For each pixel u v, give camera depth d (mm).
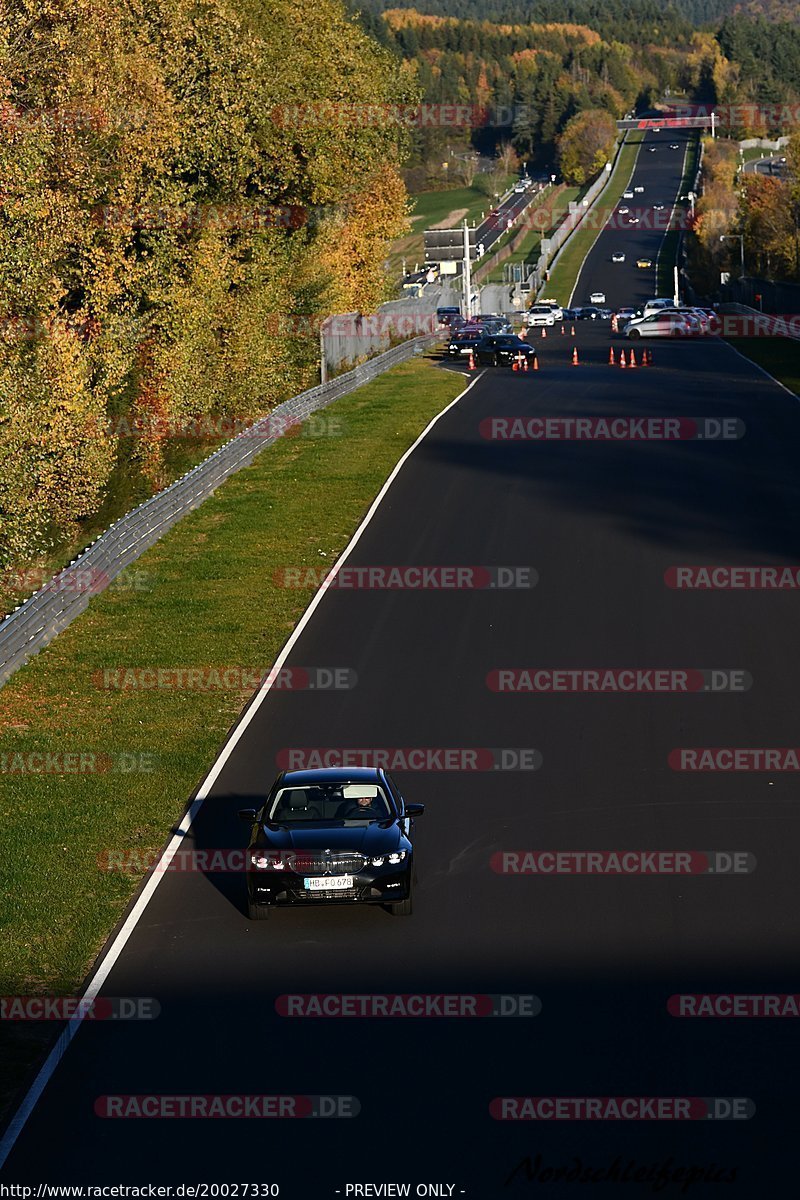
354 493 157875
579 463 165750
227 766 82000
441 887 63625
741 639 100625
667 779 75812
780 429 181250
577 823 70500
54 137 139750
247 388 196500
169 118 161875
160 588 125500
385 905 61938
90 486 137375
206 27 178125
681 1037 48656
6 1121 44938
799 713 85375
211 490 163250
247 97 180375
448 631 106500
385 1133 43094
